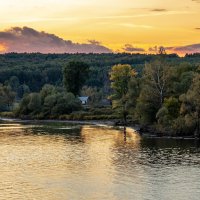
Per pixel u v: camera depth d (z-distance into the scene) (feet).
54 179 244.63
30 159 300.61
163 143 367.66
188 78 448.24
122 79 549.95
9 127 523.70
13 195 214.28
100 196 211.82
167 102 425.69
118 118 609.42
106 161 291.38
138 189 222.48
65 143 372.99
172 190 219.82
